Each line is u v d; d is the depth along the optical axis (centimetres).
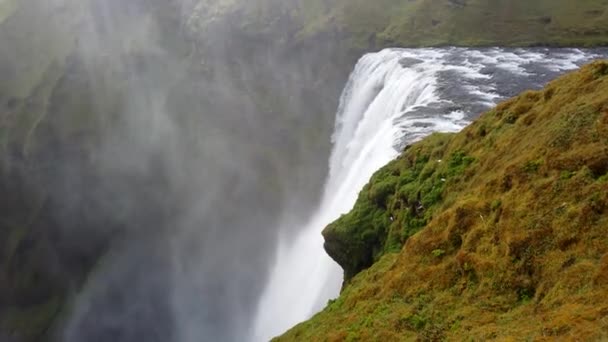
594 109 1521
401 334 1456
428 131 3528
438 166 2383
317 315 2189
